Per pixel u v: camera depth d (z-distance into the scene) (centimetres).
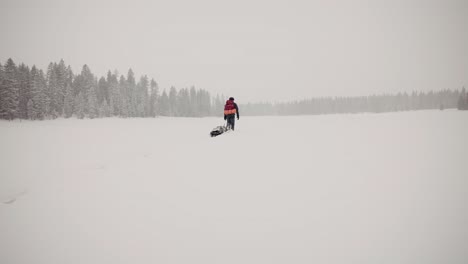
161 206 452
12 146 1412
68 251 331
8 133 2305
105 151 1182
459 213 362
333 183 507
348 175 550
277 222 371
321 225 354
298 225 359
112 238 356
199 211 423
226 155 798
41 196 530
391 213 373
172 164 736
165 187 547
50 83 5641
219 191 504
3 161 992
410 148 788
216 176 597
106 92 7000
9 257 321
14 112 4725
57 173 731
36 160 1008
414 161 636
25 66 5544
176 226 379
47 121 4872
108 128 2819
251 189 503
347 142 927
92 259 311
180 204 455
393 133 1116
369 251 293
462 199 407
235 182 548
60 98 5781
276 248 312
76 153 1149
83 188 568
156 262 299
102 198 505
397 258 277
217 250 315
